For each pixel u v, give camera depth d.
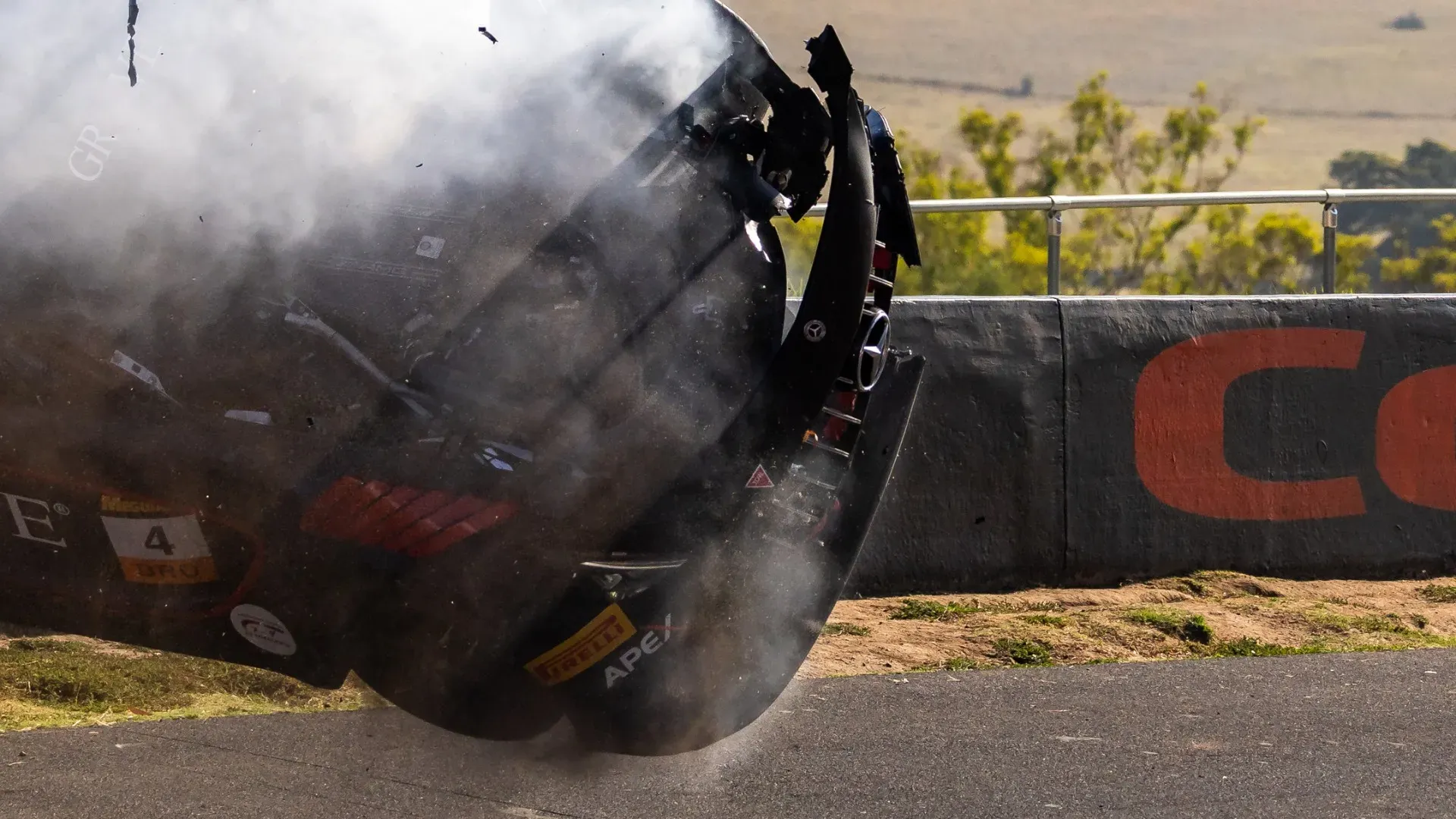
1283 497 24.02
